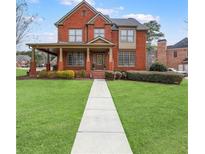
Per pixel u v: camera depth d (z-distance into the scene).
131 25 31.75
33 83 21.09
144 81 24.52
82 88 17.84
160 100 12.93
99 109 10.50
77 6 31.11
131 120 8.62
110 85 19.89
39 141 6.36
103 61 31.27
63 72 25.61
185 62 51.66
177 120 8.71
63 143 6.20
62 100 12.81
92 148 5.82
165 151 5.76
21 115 9.32
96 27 31.03
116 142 6.24
